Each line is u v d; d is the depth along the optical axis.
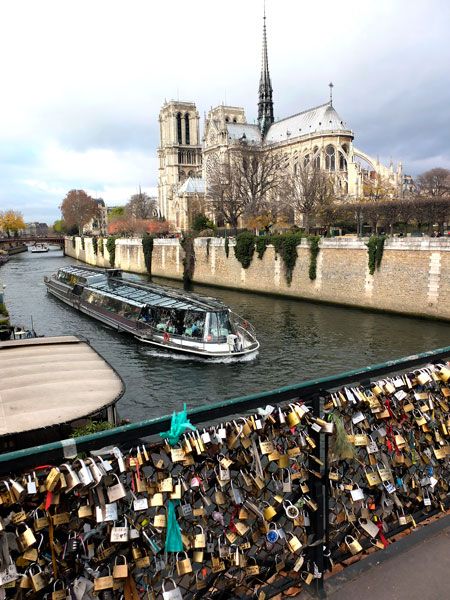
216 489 3.41
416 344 29.14
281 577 3.79
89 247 101.44
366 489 4.32
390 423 4.23
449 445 4.66
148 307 31.58
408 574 3.92
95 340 31.94
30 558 2.76
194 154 142.25
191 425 3.08
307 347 28.98
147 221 112.44
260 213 66.56
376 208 53.34
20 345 19.14
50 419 11.91
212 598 3.45
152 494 3.09
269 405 3.48
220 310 27.61
